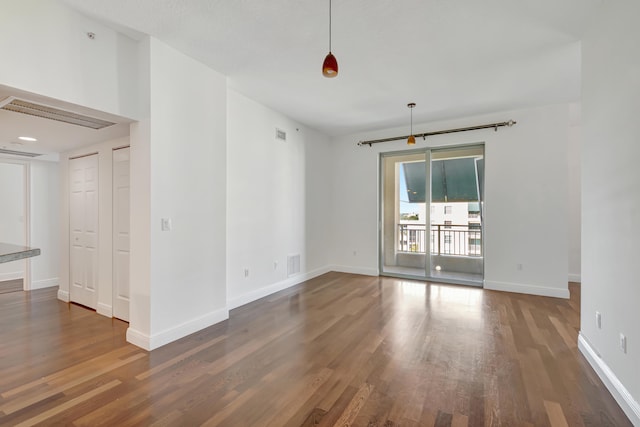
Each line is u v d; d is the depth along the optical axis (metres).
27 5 2.11
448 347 2.82
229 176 3.91
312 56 3.05
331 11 2.34
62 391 2.11
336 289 4.91
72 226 4.12
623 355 1.96
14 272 5.62
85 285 3.95
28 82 2.11
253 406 1.96
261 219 4.47
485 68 3.29
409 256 5.81
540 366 2.47
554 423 1.80
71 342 2.88
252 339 2.99
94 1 2.24
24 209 4.83
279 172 4.86
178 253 2.98
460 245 5.37
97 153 3.73
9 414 1.87
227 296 3.89
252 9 2.33
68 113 2.59
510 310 3.87
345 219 6.24
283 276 4.95
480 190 5.20
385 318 3.59
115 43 2.62
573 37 2.69
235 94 3.99
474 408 1.94
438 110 4.68
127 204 3.38
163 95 2.81
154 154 2.74
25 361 2.53
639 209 1.79
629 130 1.91
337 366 2.47
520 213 4.71
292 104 4.42
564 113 4.43
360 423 1.80
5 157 4.57
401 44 2.81
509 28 2.55
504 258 4.82
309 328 3.28
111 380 2.25
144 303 2.78
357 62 3.16
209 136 3.30
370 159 5.98
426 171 5.50
